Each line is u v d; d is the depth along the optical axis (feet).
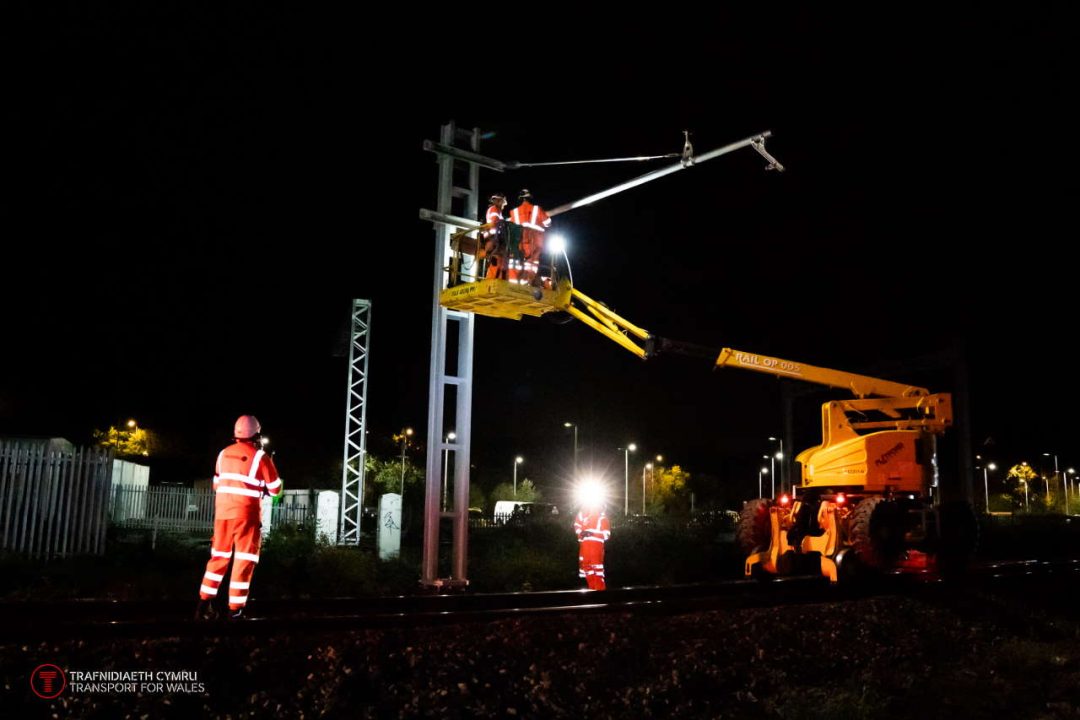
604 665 27.73
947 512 47.91
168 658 23.29
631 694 26.04
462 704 23.20
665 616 35.45
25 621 29.30
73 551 53.16
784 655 31.48
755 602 40.47
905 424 49.16
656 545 69.82
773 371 47.37
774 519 48.52
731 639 32.24
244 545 29.07
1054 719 26.37
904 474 46.88
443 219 45.65
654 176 42.45
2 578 43.60
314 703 21.91
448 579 45.57
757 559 48.96
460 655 26.00
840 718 25.63
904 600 40.42
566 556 62.69
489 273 41.09
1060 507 277.64
